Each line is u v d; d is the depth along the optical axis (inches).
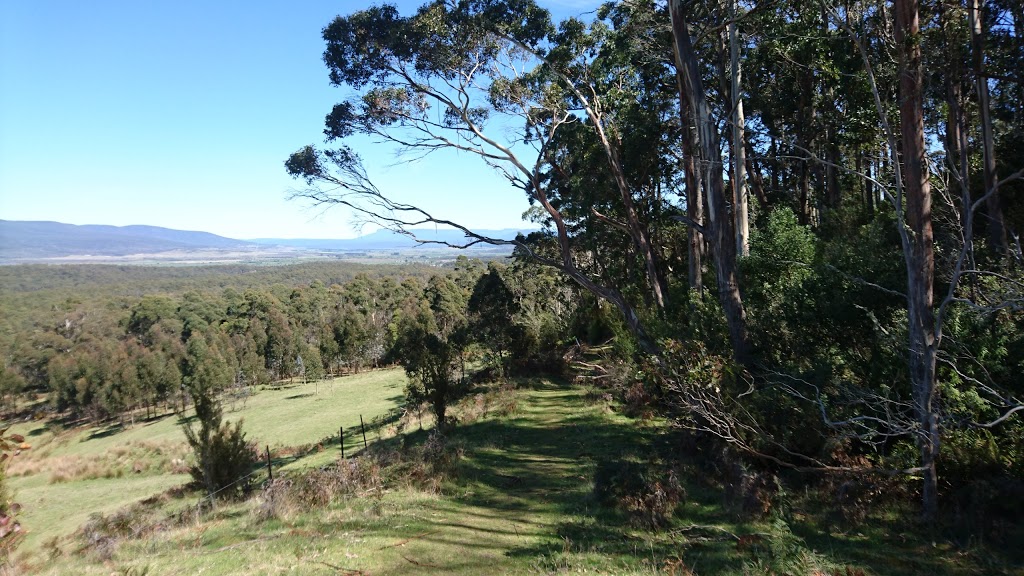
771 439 327.6
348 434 1215.6
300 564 251.0
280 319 3171.8
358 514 335.0
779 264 514.0
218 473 502.9
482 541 282.4
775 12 642.2
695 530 277.9
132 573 247.3
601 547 259.3
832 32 610.2
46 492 1049.5
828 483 301.1
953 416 285.6
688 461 380.2
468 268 3676.2
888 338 331.9
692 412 391.5
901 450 296.8
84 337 3058.6
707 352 406.6
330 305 3971.5
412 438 687.1
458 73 670.5
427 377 715.4
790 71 753.6
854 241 472.4
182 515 411.8
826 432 321.7
